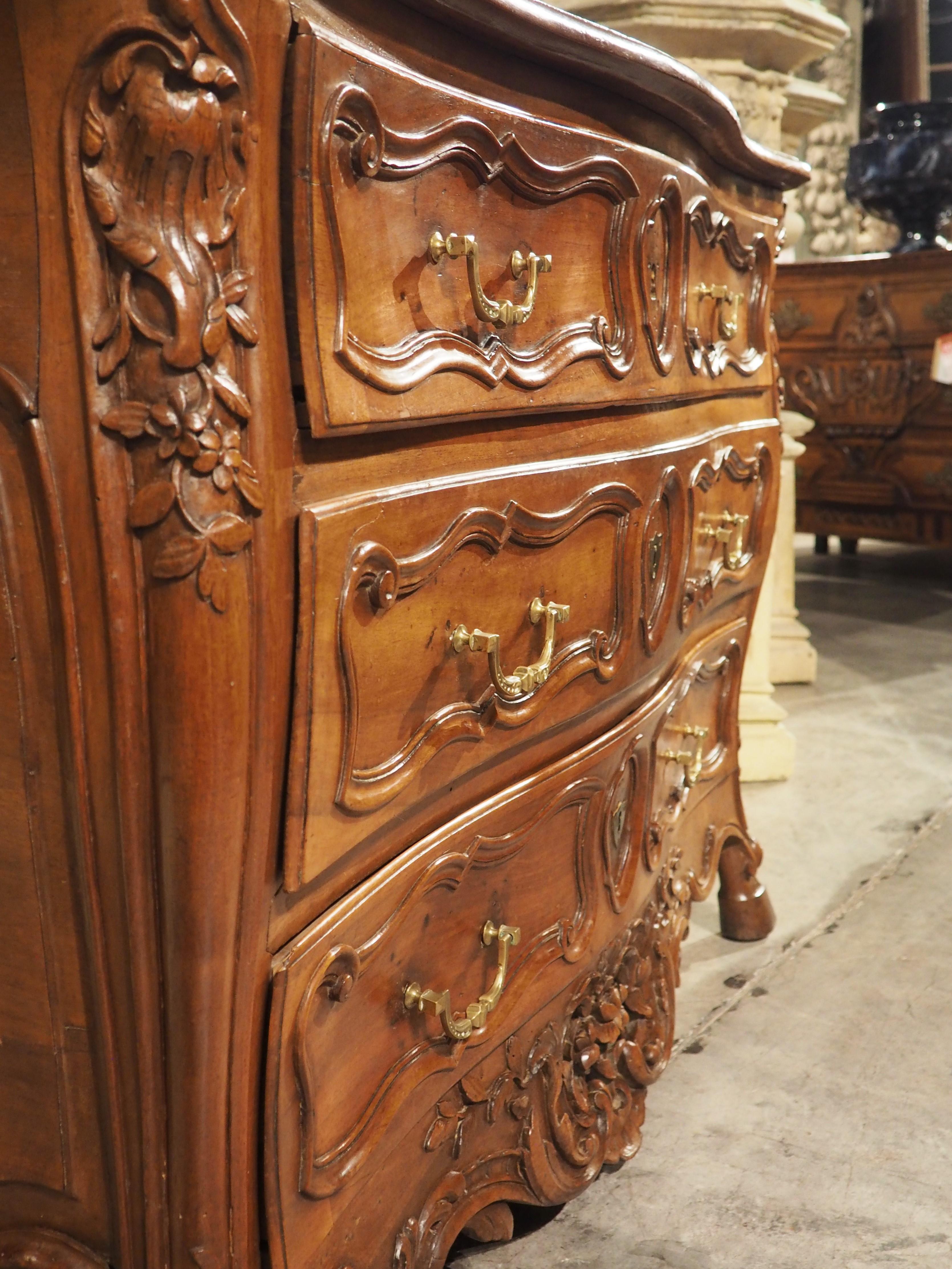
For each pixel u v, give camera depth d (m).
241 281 0.57
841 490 3.92
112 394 0.56
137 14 0.52
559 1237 1.13
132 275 0.55
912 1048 1.46
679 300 1.14
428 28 0.73
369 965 0.78
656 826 1.28
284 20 0.58
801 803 2.27
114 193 0.54
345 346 0.64
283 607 0.63
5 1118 0.72
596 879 1.13
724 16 2.25
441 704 0.81
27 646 0.62
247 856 0.63
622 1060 1.23
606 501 1.00
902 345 3.65
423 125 0.70
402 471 0.73
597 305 0.98
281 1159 0.70
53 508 0.58
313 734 0.66
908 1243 1.13
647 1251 1.11
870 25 4.72
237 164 0.57
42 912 0.67
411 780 0.77
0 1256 0.72
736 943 1.75
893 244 4.74
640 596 1.10
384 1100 0.81
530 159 0.82
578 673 1.00
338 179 0.63
